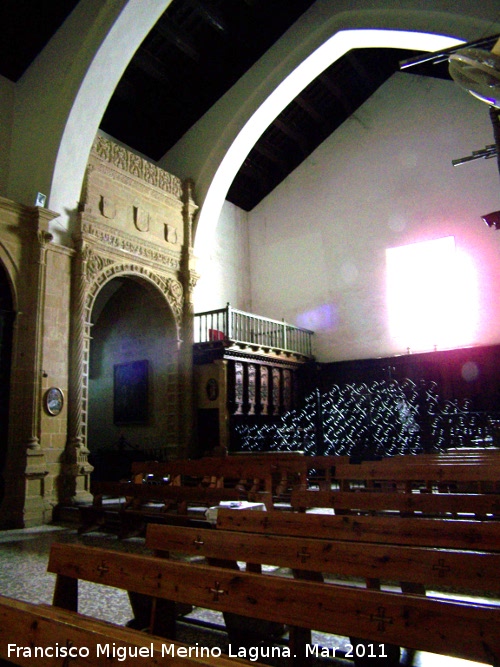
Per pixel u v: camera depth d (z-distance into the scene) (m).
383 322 18.30
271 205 21.45
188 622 4.56
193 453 15.06
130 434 16.17
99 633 2.19
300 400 18.50
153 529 4.13
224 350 14.88
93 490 9.39
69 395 11.93
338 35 14.75
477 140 17.41
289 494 10.59
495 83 6.43
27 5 12.09
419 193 18.27
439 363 16.77
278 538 3.57
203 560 6.76
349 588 2.60
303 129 19.94
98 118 12.48
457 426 15.84
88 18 11.93
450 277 17.33
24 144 12.66
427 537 3.85
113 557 3.37
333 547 3.37
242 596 2.85
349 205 19.64
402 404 17.06
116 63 12.28
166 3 12.32
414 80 18.91
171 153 17.20
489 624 2.22
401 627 2.41
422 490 9.05
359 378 18.17
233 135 15.99
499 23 12.20
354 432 17.58
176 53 15.20
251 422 15.94
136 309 16.59
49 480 11.16
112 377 16.94
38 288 11.46
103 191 13.41
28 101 12.88
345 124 20.14
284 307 20.42
